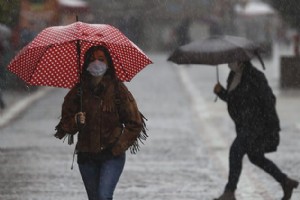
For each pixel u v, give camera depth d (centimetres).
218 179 2386
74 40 1476
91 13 7538
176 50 1989
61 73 1560
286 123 3769
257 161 2023
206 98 5097
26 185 2252
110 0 7719
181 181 2347
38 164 2609
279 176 2025
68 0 6700
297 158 2742
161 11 10088
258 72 1992
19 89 5116
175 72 7506
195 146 3083
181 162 2695
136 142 1527
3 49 4288
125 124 1502
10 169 2511
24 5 5322
